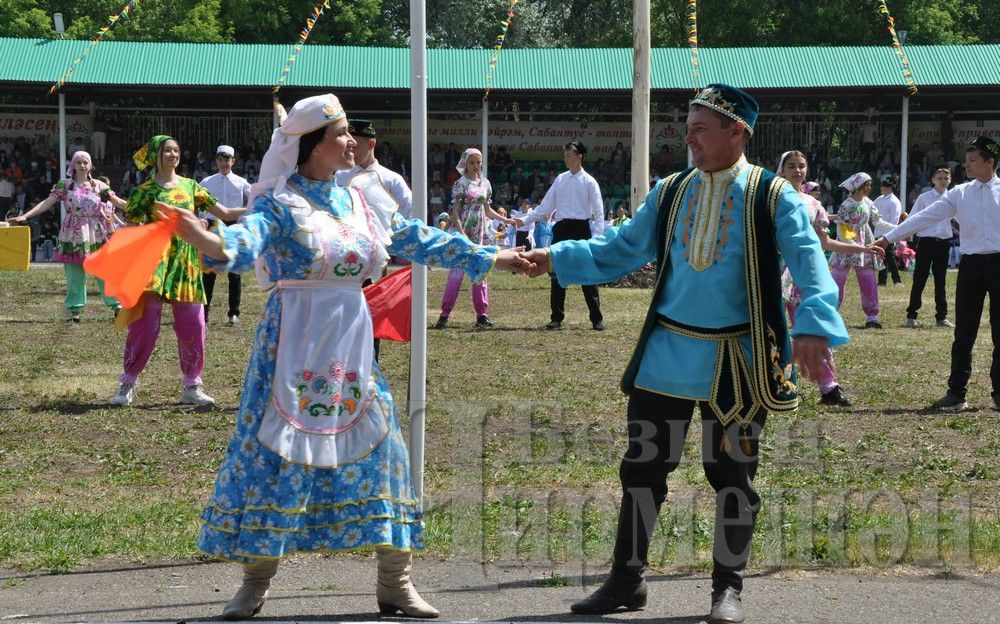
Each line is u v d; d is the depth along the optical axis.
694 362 5.08
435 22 51.75
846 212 16.42
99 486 7.45
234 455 4.91
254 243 4.79
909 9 44.84
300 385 4.90
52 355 12.95
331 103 5.01
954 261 31.25
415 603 5.11
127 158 34.94
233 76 32.34
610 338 14.78
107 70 32.09
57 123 34.97
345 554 6.15
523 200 32.94
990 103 35.25
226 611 5.02
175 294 9.91
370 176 8.17
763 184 5.07
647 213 5.41
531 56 33.47
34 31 43.88
